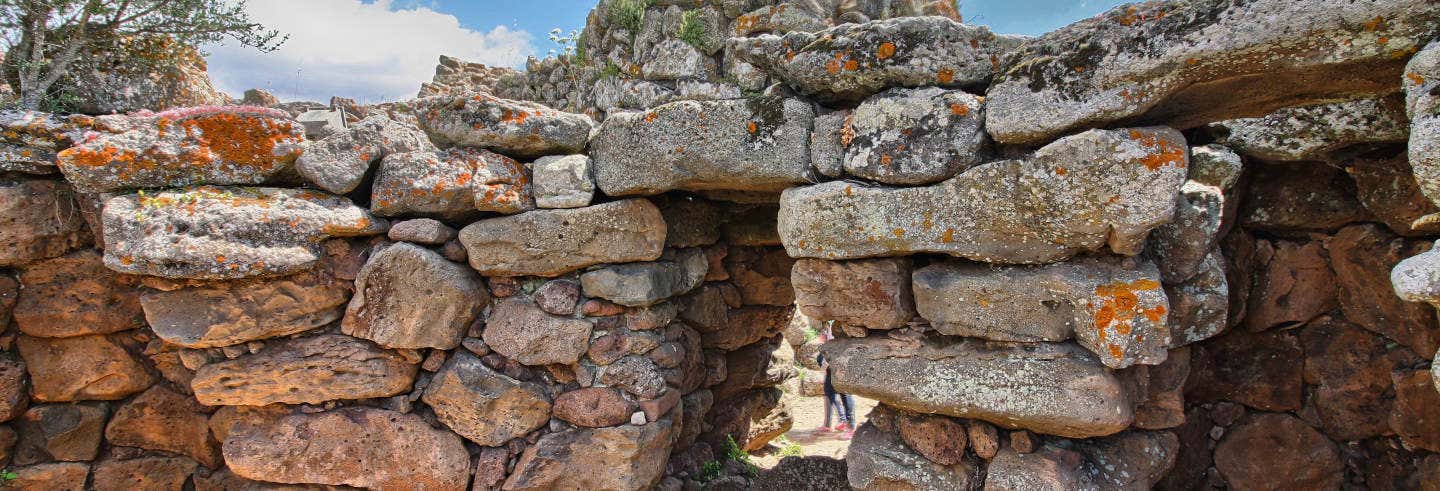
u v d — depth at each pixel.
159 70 3.87
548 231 2.78
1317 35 1.56
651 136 2.58
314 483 2.90
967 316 2.16
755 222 3.54
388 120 2.86
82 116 2.77
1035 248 2.00
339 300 2.78
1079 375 2.02
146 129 2.64
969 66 2.08
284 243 2.64
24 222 2.74
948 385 2.21
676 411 3.11
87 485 3.05
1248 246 2.63
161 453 3.13
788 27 4.80
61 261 2.86
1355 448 2.61
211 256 2.53
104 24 3.53
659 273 2.93
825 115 2.32
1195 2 1.71
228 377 2.81
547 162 2.79
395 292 2.74
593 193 2.78
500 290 2.92
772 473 3.26
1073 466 2.21
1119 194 1.81
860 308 2.33
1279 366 2.68
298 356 2.79
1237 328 2.73
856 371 2.38
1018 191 1.94
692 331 3.41
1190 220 2.13
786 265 3.86
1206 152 2.29
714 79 5.05
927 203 2.11
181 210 2.57
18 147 2.67
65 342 2.97
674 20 5.31
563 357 2.84
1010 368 2.12
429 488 2.85
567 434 2.88
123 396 3.07
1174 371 2.40
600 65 6.25
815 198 2.29
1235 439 2.77
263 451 2.85
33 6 3.23
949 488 2.30
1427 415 2.34
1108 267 2.00
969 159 2.03
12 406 2.92
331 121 3.90
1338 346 2.56
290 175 2.81
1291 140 2.31
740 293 3.75
